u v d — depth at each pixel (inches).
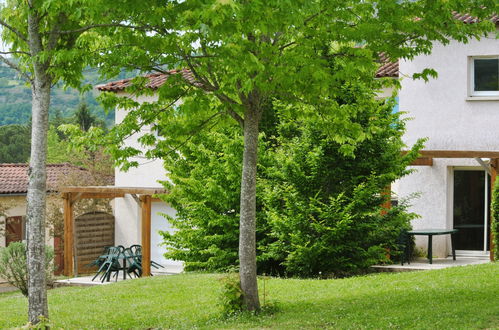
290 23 356.5
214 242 729.6
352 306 462.9
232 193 717.3
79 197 897.5
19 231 1071.6
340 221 633.6
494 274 561.3
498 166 733.9
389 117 673.6
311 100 450.9
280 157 676.7
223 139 710.5
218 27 342.0
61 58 389.1
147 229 830.5
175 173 777.6
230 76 419.8
